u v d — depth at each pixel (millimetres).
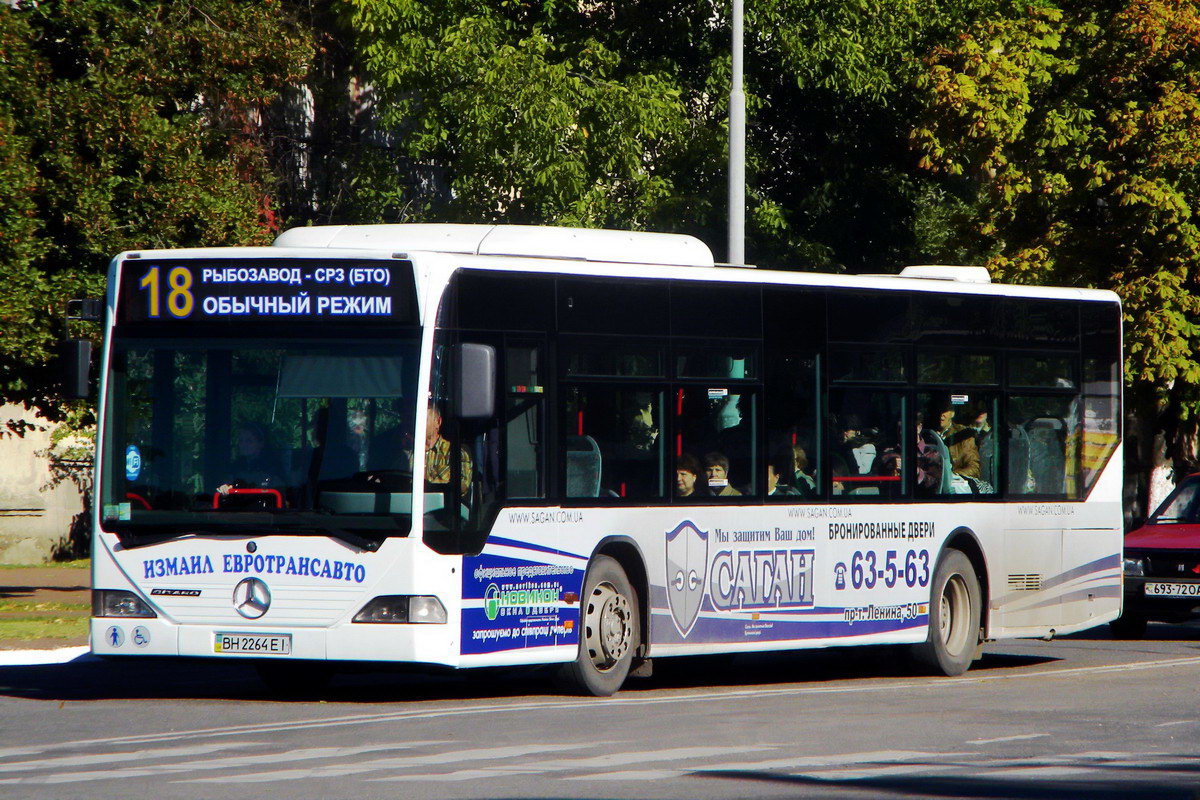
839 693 33250
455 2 63625
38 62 47094
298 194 70500
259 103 52688
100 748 24125
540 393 30438
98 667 37562
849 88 68062
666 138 64625
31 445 73312
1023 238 64625
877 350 36344
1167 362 59531
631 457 31844
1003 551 38812
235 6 50656
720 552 33188
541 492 30344
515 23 67688
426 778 21266
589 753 23703
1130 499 79188
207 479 29281
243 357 29344
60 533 74250
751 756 23641
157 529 29359
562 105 58500
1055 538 39875
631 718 28094
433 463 28641
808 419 35000
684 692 33406
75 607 48156
